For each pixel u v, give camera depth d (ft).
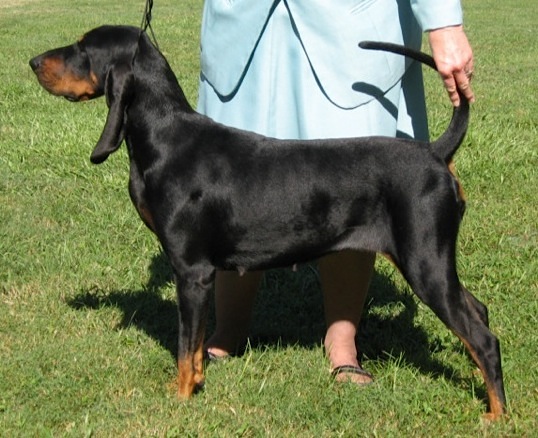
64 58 16.87
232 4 17.11
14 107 39.22
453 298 15.67
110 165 30.40
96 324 20.03
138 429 15.76
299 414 16.35
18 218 26.09
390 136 16.98
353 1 16.56
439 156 15.87
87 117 36.60
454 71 15.70
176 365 18.25
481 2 85.25
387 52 16.75
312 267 23.43
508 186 29.25
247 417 16.26
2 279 22.35
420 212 15.56
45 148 32.14
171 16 71.82
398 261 15.98
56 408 16.51
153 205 16.34
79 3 81.82
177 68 50.93
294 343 19.70
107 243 24.54
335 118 16.87
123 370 17.92
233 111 17.56
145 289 21.97
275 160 16.28
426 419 16.34
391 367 18.13
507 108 41.04
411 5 16.26
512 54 58.13
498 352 15.88
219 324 19.19
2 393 17.02
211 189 16.11
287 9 16.79
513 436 15.65
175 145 16.26
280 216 16.15
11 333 19.54
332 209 16.11
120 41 16.53
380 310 21.15
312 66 16.76
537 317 20.24
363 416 16.47
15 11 76.13
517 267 22.97
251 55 17.11
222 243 16.35
